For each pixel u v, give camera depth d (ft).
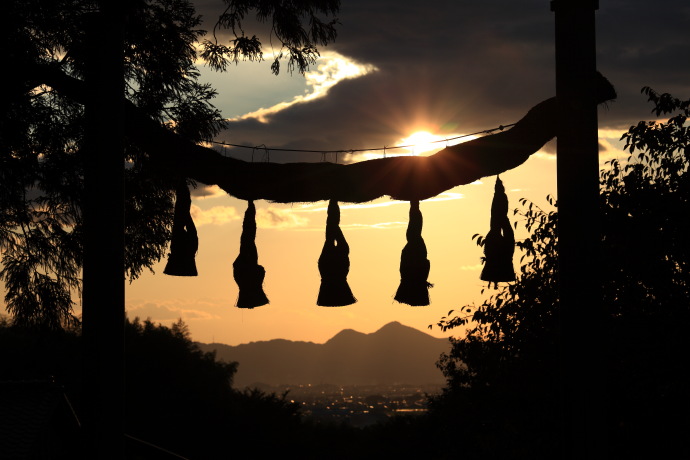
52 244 48.08
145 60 46.32
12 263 47.73
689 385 38.06
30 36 41.81
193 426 192.44
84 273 21.74
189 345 232.94
